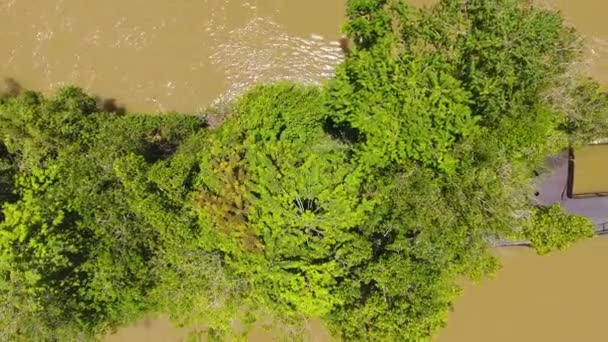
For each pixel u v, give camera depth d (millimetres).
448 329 17938
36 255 13430
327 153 14172
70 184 14547
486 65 13805
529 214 14367
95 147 15148
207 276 14156
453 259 14133
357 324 13594
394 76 13594
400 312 13312
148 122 16266
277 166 13750
